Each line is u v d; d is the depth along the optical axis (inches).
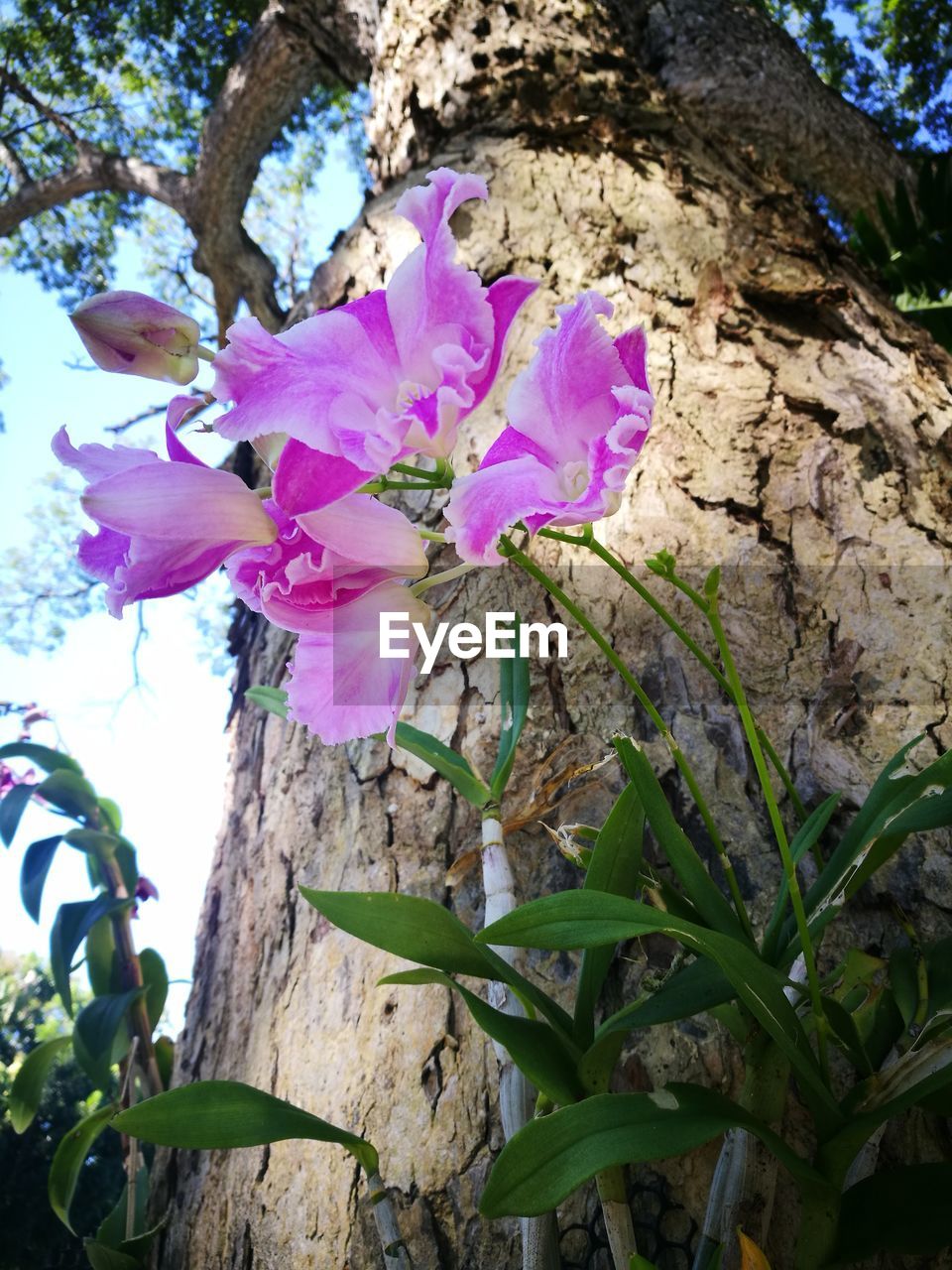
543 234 30.6
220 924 25.1
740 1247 12.7
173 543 11.0
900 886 18.5
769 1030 11.8
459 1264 16.2
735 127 52.2
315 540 11.4
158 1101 13.7
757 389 26.8
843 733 20.7
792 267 30.1
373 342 11.2
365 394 10.9
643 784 13.1
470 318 11.1
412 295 11.3
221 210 77.8
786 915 15.1
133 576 10.9
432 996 19.1
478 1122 17.3
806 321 29.3
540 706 21.7
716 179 33.9
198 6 98.3
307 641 12.9
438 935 13.5
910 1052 12.5
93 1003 31.2
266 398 10.5
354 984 20.1
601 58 36.7
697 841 19.4
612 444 10.8
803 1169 11.7
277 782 25.5
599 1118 11.0
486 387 11.2
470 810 21.1
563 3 37.9
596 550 12.3
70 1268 60.2
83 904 32.9
